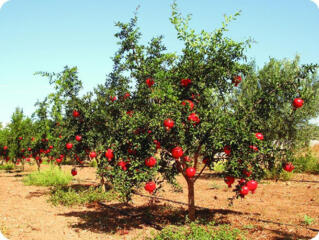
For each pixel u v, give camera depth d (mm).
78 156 8453
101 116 7125
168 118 4613
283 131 9977
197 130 4809
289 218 6195
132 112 5688
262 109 5102
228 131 4777
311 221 5906
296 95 4926
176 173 5711
